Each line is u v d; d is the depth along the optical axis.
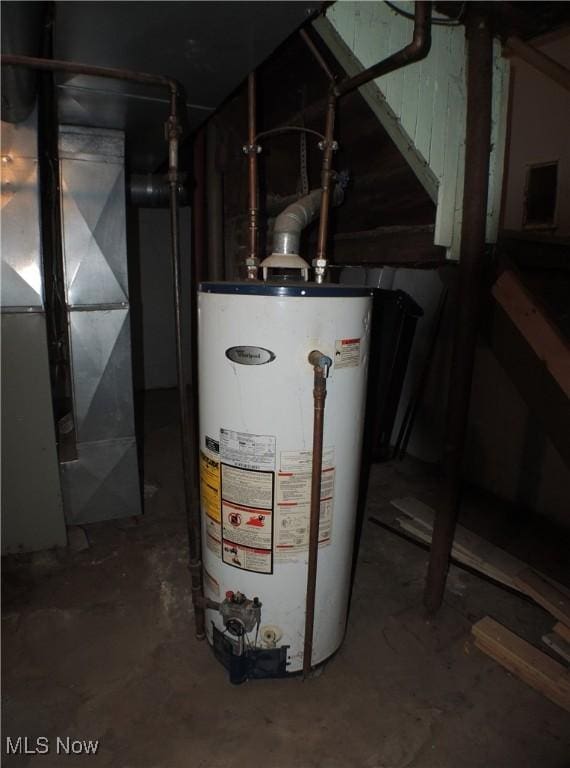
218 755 1.30
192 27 1.22
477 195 1.54
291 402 1.25
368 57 1.41
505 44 1.61
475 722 1.41
